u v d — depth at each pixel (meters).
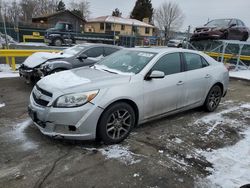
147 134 4.46
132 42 26.80
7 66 10.52
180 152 3.89
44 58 7.68
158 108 4.56
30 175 3.11
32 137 4.08
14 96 6.47
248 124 5.33
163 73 4.25
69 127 3.60
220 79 5.86
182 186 3.08
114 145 3.96
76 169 3.28
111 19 51.31
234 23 14.48
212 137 4.54
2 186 2.88
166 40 30.05
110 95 3.76
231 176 3.33
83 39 25.78
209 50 15.39
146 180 3.14
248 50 15.67
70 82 3.87
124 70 4.48
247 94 8.53
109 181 3.08
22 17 68.38
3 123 4.62
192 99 5.28
